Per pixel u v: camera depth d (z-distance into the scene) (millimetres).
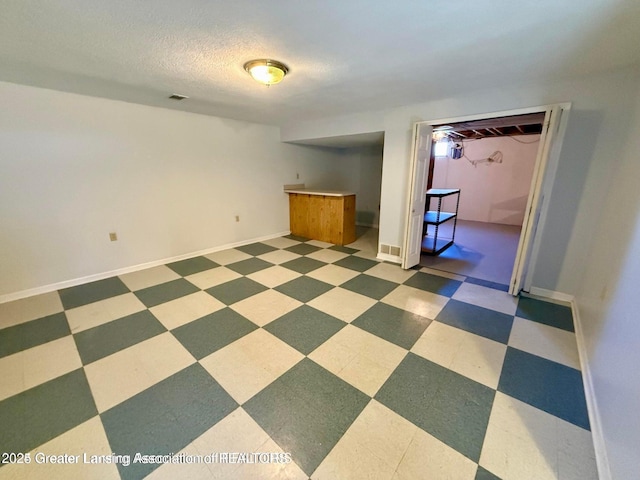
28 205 2811
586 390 1649
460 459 1272
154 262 3814
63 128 2912
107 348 2057
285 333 2244
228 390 1675
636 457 974
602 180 2434
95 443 1356
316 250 4590
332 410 1536
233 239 4734
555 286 2809
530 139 6270
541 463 1253
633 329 1218
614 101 2303
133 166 3453
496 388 1685
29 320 2434
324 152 6141
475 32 1642
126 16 1459
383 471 1225
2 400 1604
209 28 1591
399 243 3926
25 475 1214
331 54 1946
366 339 2166
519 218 6598
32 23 1523
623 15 1431
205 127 4074
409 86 2678
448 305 2699
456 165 7293
